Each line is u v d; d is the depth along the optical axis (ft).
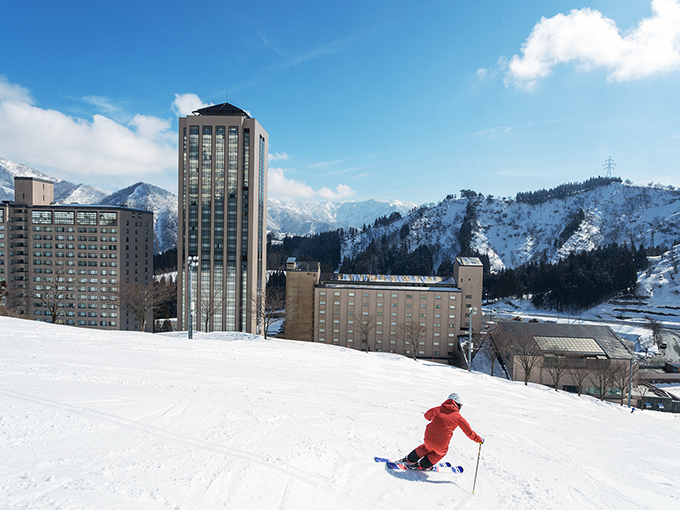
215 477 22.79
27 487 19.08
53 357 53.52
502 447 40.37
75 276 334.65
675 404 185.26
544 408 80.84
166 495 19.95
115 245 333.42
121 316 332.39
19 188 337.31
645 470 39.17
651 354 315.99
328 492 22.77
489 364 218.79
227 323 317.63
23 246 334.24
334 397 53.83
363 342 268.21
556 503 25.58
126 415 32.17
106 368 50.98
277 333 344.49
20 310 320.29
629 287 512.22
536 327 217.97
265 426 33.99
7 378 39.91
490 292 577.84
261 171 333.42
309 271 281.13
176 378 50.78
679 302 458.50
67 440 25.80
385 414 47.42
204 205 316.40
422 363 126.31
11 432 25.99
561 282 513.04
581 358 191.72
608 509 26.02
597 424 70.03
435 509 22.34
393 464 28.14
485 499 24.79
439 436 27.20
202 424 32.22
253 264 315.58
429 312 263.70
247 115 325.01
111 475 21.47
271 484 22.75
